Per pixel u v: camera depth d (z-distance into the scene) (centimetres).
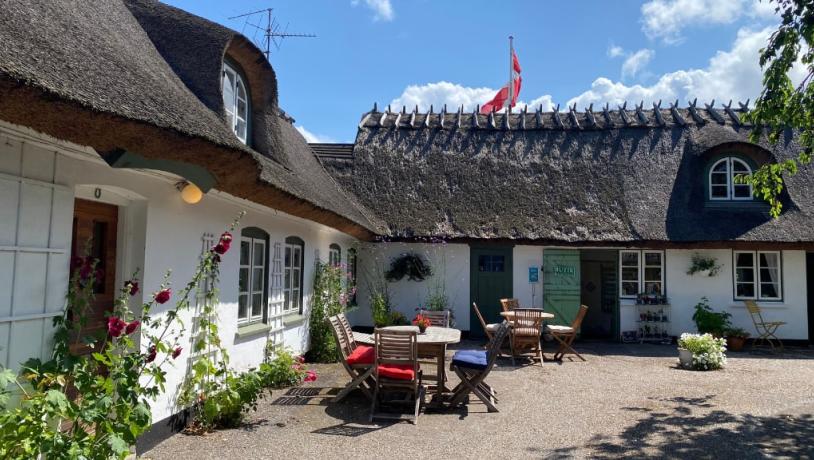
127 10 649
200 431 562
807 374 940
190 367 578
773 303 1316
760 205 1318
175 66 602
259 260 798
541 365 1015
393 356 652
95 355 365
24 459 293
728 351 1227
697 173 1377
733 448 545
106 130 338
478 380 697
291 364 808
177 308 474
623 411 687
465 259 1381
